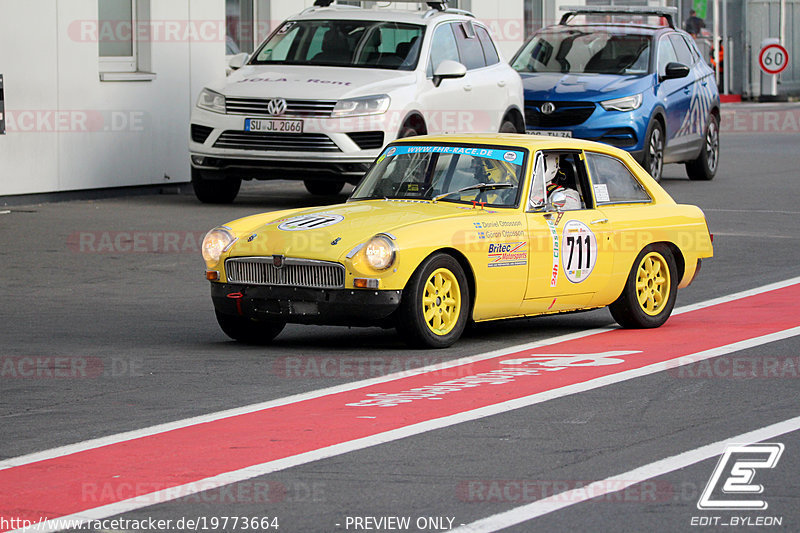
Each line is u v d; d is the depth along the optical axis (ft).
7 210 179.73
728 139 333.83
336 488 64.54
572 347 103.19
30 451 71.87
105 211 180.96
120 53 200.75
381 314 95.40
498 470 67.56
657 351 101.14
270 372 92.53
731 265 147.64
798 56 499.51
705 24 487.61
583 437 74.18
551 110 216.13
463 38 196.85
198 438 74.33
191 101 209.97
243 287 99.30
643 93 217.56
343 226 99.04
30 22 182.60
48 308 119.55
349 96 175.11
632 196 114.42
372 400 83.61
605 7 247.70
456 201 105.70
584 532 58.18
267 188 219.61
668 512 60.85
